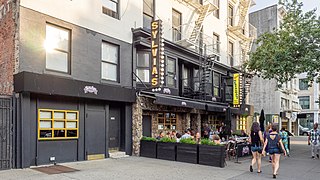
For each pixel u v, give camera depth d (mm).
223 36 24234
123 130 14523
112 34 14016
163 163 12312
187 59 18672
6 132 10039
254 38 30031
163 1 17672
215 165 11820
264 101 38844
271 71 17531
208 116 21641
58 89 10992
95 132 12977
